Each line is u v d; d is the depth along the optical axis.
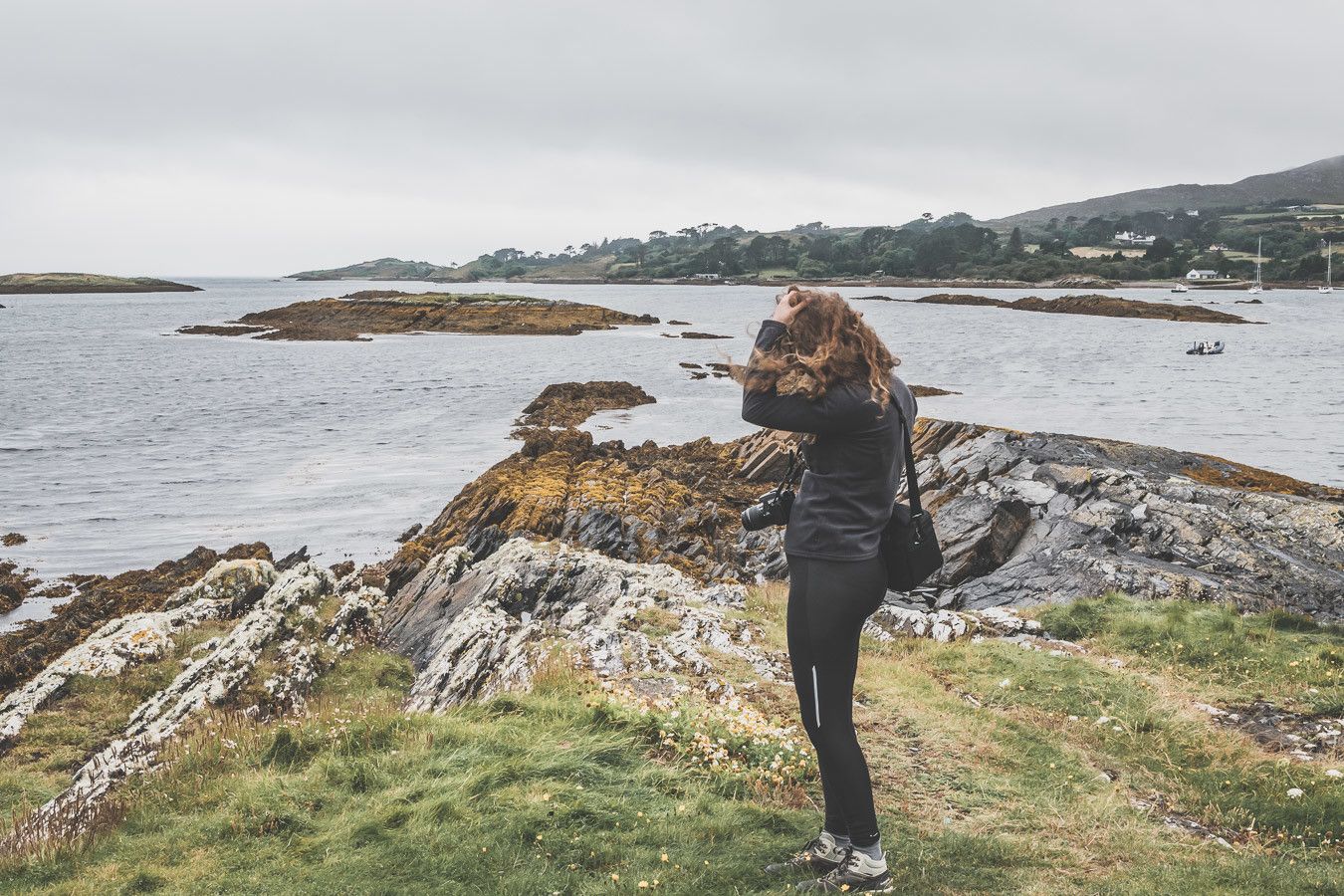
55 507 27.27
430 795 5.30
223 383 58.91
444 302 134.50
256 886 4.59
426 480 30.81
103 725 11.49
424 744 6.10
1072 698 7.64
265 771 6.23
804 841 4.55
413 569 19.84
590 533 21.08
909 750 6.36
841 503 3.60
